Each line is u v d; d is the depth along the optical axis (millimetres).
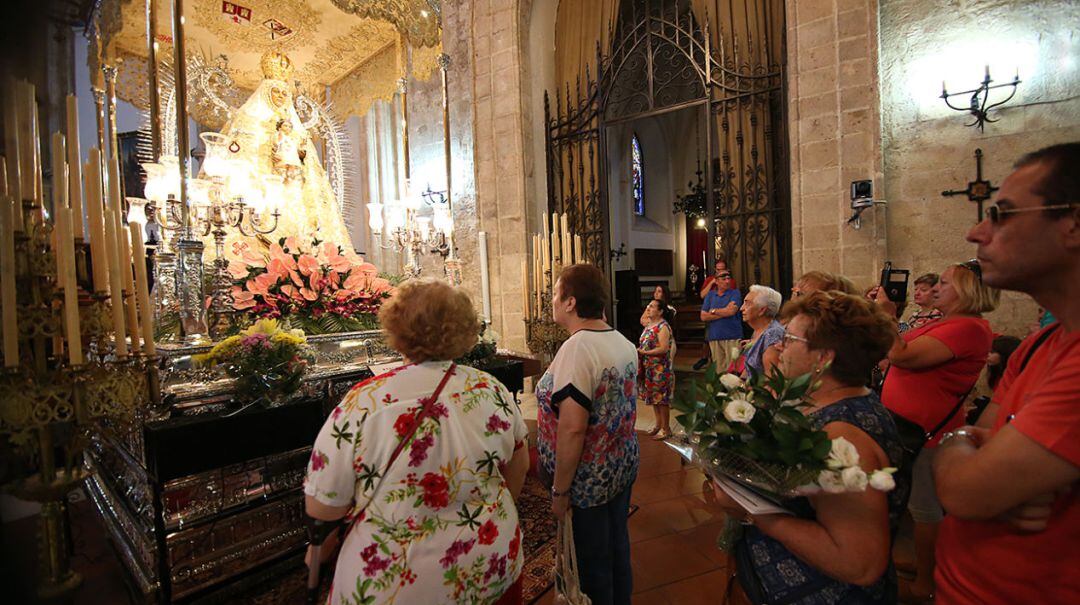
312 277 3172
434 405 1240
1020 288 959
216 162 2869
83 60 2988
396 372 1288
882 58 4695
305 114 5129
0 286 1504
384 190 8570
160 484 2184
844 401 1180
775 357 2080
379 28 4605
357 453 1169
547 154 7277
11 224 1505
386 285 3576
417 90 7898
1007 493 843
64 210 1609
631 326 11461
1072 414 803
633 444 1911
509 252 7035
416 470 1183
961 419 2113
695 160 15617
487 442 1304
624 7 7688
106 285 1775
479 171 7250
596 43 7035
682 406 1263
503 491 1356
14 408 1518
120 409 1735
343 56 4973
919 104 4551
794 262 5000
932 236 4512
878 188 4586
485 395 1354
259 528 2480
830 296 1290
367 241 8859
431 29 4512
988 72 4133
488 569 1238
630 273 11602
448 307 1339
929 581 2145
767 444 1065
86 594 2477
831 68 4812
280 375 2346
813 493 1053
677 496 3521
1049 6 4078
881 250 4602
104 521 2912
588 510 1778
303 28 4531
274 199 3811
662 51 6582
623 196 14219
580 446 1701
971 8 4328
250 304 2918
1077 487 849
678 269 15930
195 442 2123
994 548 932
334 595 1174
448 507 1217
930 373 2111
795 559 1175
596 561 1780
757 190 5820
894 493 1129
